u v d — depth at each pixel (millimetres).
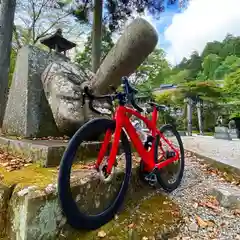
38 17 10781
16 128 2717
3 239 1304
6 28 4086
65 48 3863
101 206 1643
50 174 1626
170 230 1714
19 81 2855
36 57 2902
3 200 1373
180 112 17297
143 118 2027
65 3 8000
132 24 2387
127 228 1608
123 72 2564
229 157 3541
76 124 2477
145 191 2203
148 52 2506
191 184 2660
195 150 4352
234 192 2305
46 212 1283
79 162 1983
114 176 1760
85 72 3250
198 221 1895
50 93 2682
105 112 2541
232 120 12797
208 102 15680
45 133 2689
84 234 1453
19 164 1889
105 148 1657
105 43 7871
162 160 2301
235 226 1877
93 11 6055
